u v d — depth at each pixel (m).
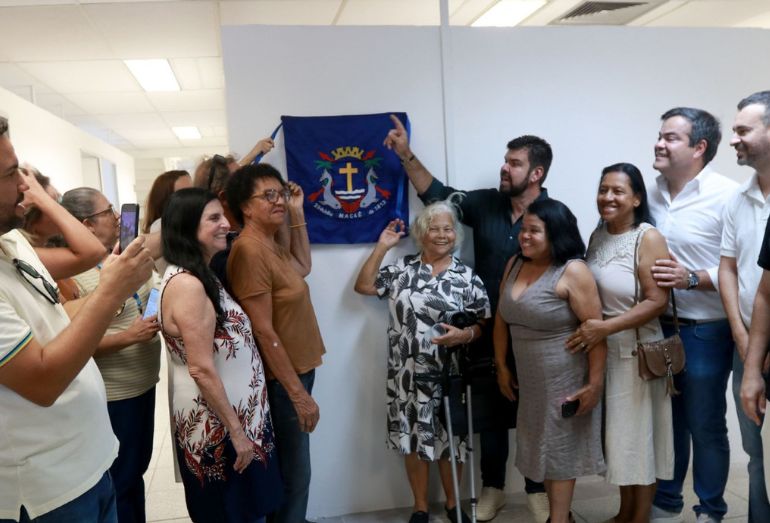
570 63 2.75
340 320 2.62
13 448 1.12
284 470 2.07
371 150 2.55
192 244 1.64
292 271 2.06
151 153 11.02
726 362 2.29
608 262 2.19
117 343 1.88
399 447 2.41
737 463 3.00
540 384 2.13
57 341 1.08
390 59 2.58
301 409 1.97
